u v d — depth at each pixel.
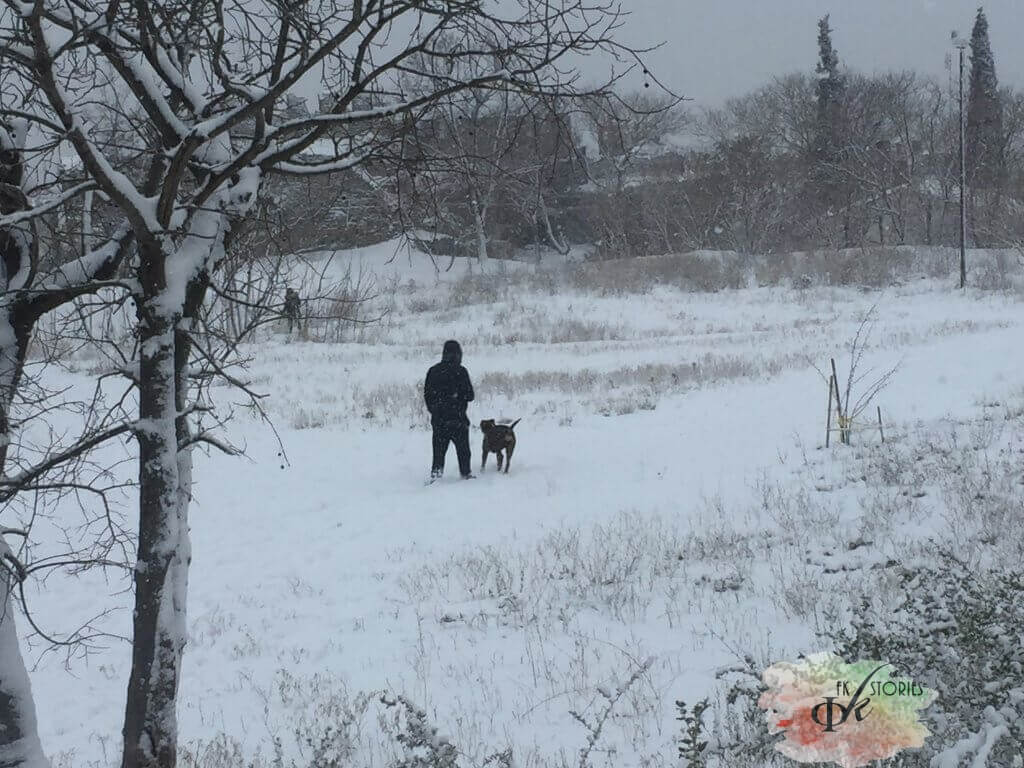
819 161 59.06
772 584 7.85
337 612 8.57
